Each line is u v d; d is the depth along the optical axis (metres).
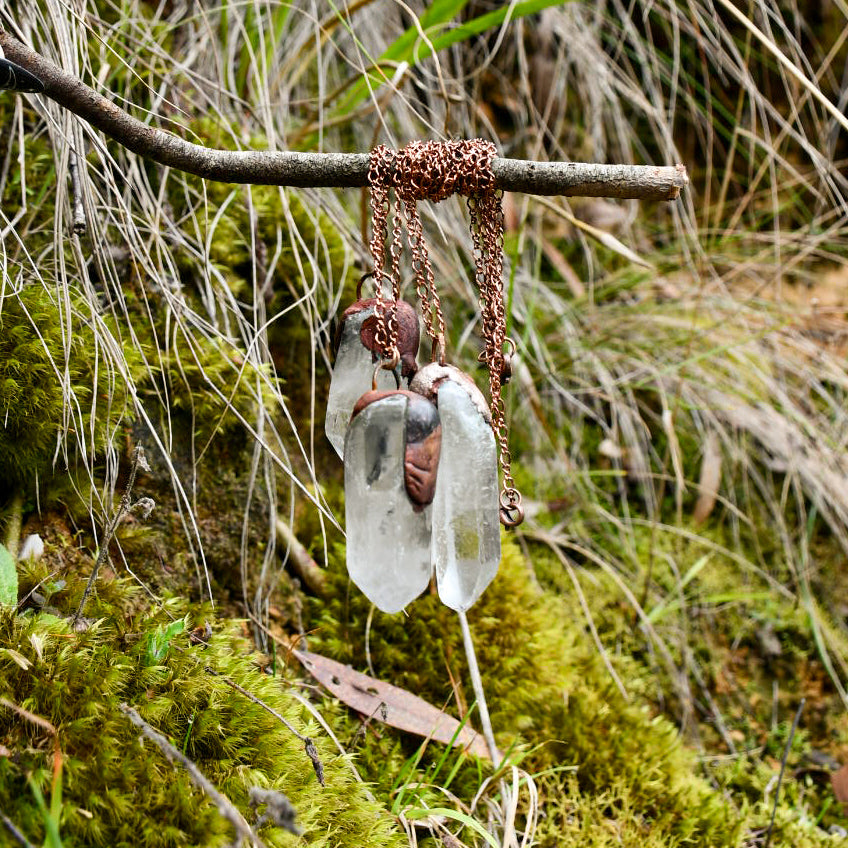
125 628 0.83
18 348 0.85
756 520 1.24
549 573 1.09
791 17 1.61
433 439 0.76
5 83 0.77
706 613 1.13
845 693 1.08
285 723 0.81
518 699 0.93
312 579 0.94
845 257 1.52
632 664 1.02
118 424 0.87
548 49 1.50
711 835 0.92
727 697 1.06
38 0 0.92
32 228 0.91
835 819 0.98
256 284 0.95
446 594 0.79
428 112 1.31
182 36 1.05
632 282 1.34
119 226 0.89
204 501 0.91
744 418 1.26
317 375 0.99
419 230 0.80
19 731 0.78
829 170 1.35
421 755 0.88
